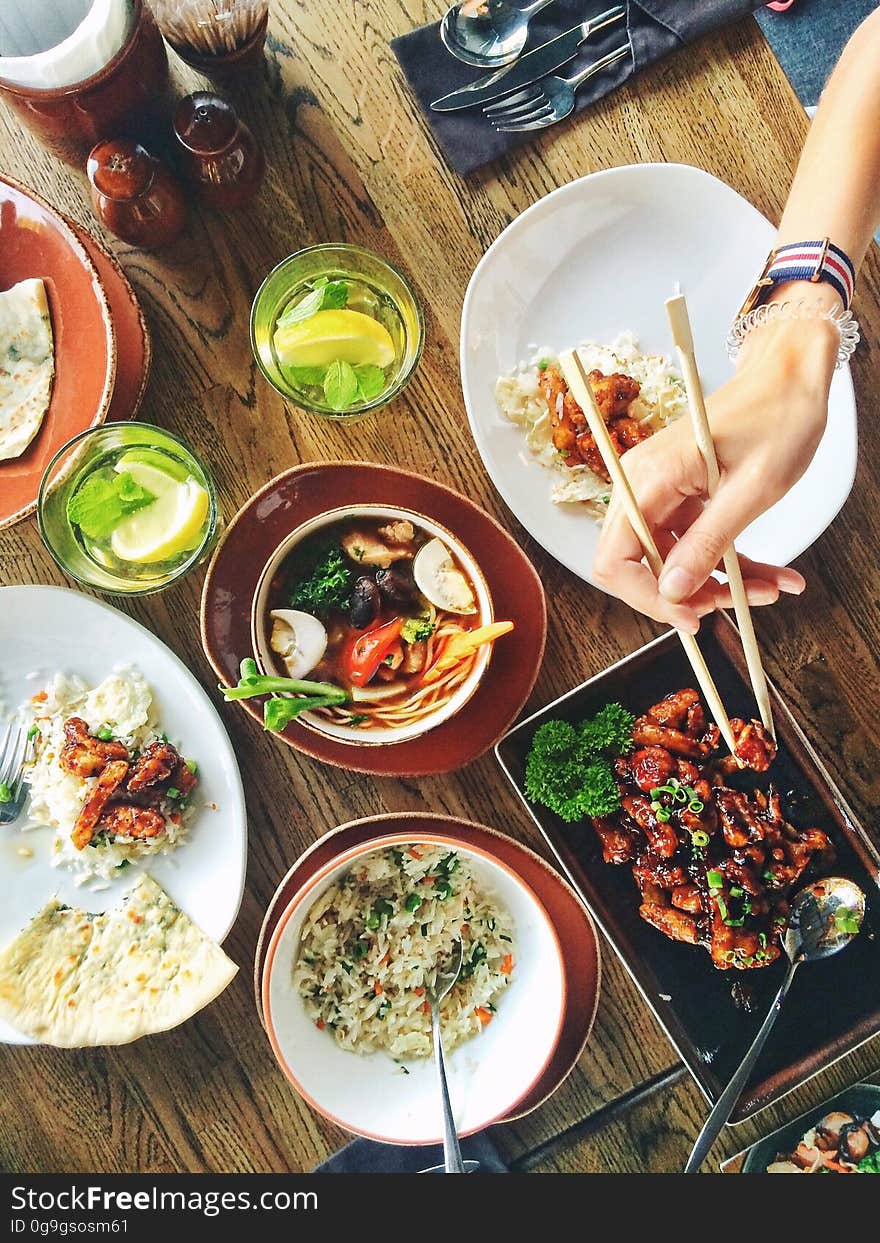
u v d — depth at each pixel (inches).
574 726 26.5
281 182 26.2
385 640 25.8
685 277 26.1
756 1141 27.6
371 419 26.5
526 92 25.7
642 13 25.3
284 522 25.9
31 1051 27.3
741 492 21.7
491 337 26.0
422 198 26.3
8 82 22.5
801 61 31.6
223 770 26.4
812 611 27.0
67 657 26.6
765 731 26.0
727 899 26.3
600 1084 27.3
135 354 25.7
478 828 26.1
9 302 25.4
